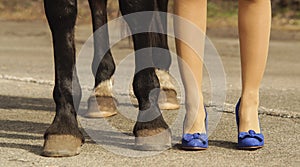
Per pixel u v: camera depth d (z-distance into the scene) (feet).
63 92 15.60
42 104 22.95
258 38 16.47
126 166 14.84
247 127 16.57
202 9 16.31
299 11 67.87
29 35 52.60
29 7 70.79
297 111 21.85
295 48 46.32
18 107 22.29
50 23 15.40
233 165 15.03
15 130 18.53
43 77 30.04
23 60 37.19
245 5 16.40
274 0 69.31
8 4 71.31
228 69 34.35
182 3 16.29
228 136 17.90
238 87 27.78
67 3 15.19
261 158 15.69
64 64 15.57
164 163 15.08
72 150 15.49
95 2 21.06
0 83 27.99
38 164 14.93
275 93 26.35
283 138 17.76
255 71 16.65
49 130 15.64
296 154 16.10
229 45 46.85
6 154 15.78
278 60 39.45
